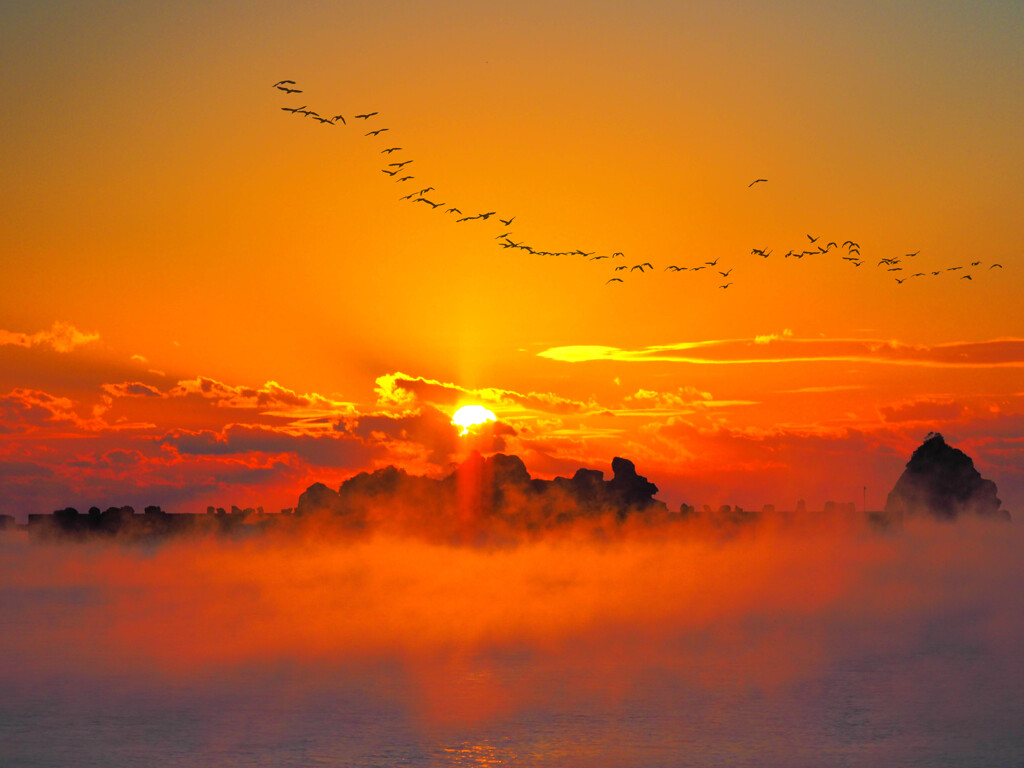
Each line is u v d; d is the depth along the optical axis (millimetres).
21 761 53656
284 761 53312
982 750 54719
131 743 56688
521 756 54000
